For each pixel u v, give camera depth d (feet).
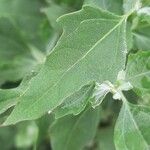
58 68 0.61
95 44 0.62
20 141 1.03
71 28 0.62
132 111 0.65
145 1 0.66
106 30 0.63
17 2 0.96
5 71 0.86
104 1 0.70
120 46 0.63
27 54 0.92
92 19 0.63
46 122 0.80
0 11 0.95
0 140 1.11
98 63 0.62
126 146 0.63
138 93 0.64
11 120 0.60
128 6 0.67
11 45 0.94
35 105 0.60
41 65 0.65
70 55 0.62
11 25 0.95
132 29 0.70
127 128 0.64
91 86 0.63
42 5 0.96
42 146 1.01
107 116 0.89
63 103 0.63
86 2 0.68
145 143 0.63
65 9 0.85
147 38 0.74
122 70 0.63
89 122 0.79
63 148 0.79
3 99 0.63
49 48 0.83
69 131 0.79
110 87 0.64
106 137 0.88
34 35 0.94
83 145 0.80
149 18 0.66
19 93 0.63
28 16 0.96
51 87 0.61
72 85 0.61
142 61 0.64
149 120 0.64
